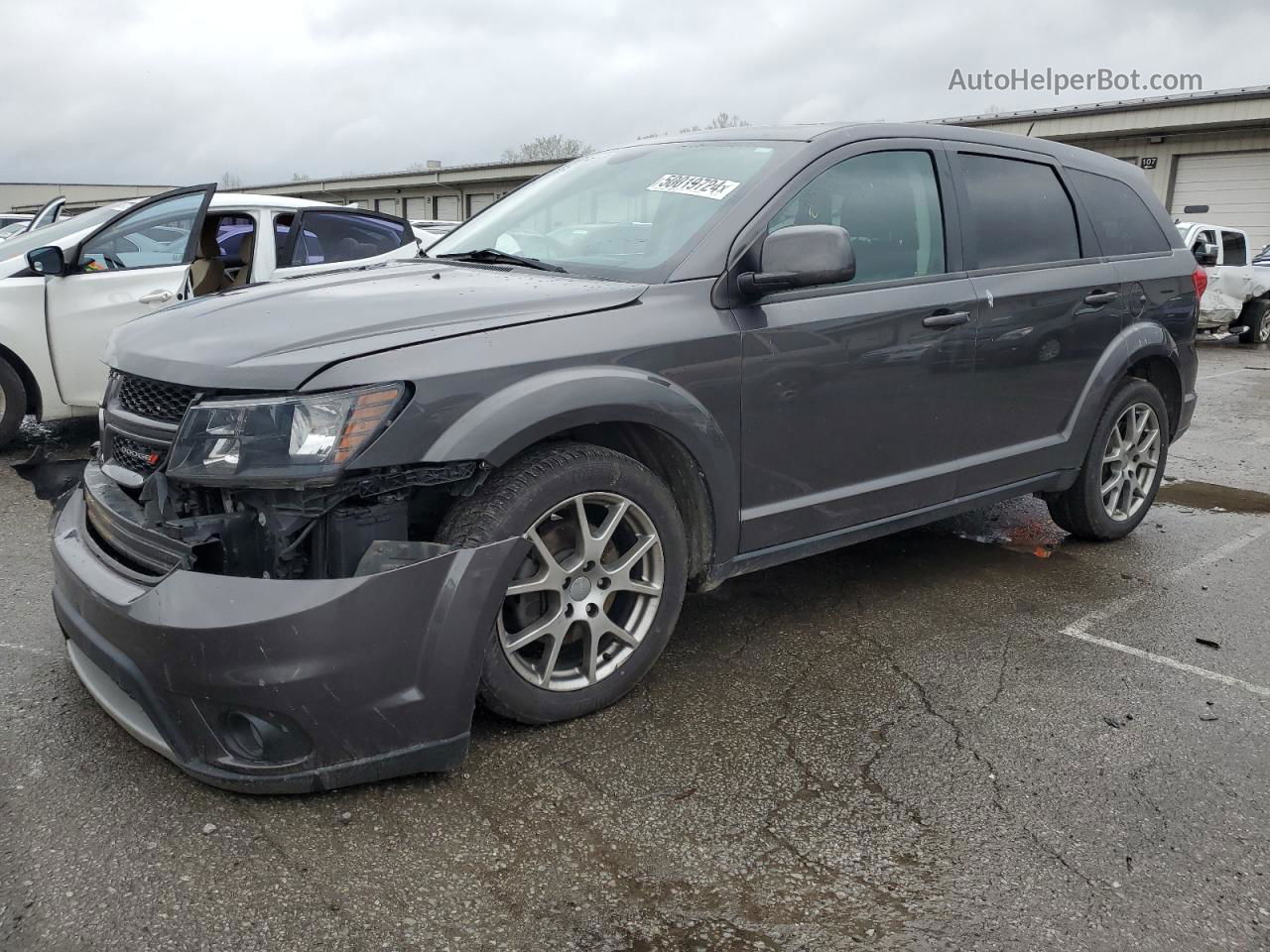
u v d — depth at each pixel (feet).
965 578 14.02
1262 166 69.36
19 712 9.37
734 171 10.98
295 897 6.90
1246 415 29.68
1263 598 13.51
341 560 7.84
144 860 7.25
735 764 8.83
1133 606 13.10
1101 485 15.21
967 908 7.02
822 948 6.59
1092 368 14.35
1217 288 50.26
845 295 10.93
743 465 10.19
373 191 139.54
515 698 8.85
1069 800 8.44
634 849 7.57
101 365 19.83
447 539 8.28
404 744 7.87
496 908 6.88
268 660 7.22
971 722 9.77
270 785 7.64
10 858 7.23
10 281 19.24
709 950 6.55
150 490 8.03
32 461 10.50
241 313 8.90
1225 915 7.04
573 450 8.82
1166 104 70.18
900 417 11.64
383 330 8.21
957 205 12.46
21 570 13.41
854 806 8.25
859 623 12.25
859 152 11.46
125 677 7.62
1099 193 14.94
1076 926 6.88
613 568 9.32
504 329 8.55
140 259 20.22
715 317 9.78
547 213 12.01
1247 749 9.39
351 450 7.56
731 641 11.60
